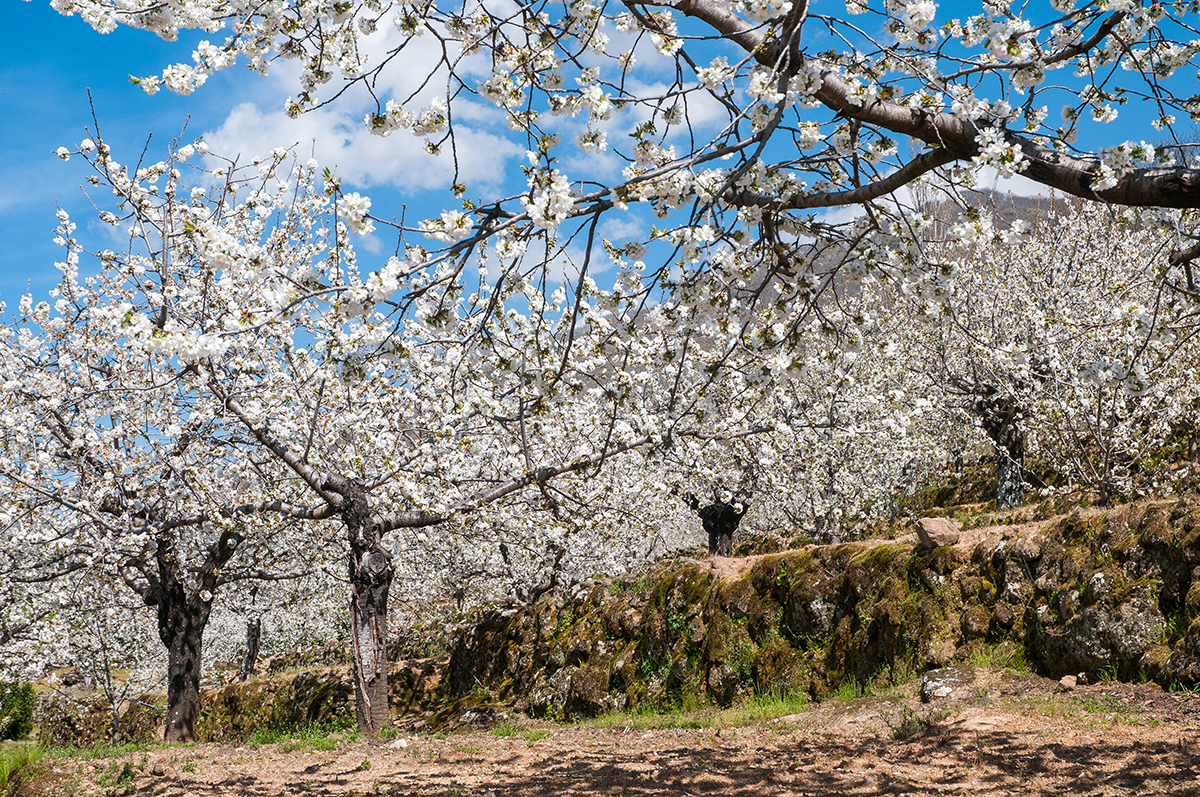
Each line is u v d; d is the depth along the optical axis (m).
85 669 17.52
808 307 5.14
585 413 11.38
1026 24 4.32
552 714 14.45
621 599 15.10
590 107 4.32
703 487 15.40
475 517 11.10
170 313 10.07
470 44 4.19
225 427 11.42
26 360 11.15
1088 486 12.32
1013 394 15.30
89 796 7.47
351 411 11.12
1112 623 8.57
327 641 24.92
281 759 8.97
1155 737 6.61
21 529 10.66
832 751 7.59
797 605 12.13
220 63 4.70
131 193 10.36
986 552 10.46
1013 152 4.06
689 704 12.59
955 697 9.06
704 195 4.39
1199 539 8.21
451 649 20.02
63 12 4.41
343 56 4.76
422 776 7.66
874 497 17.11
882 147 4.75
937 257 5.20
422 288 4.14
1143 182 4.02
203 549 13.23
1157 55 4.82
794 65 4.58
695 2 4.67
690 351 5.50
